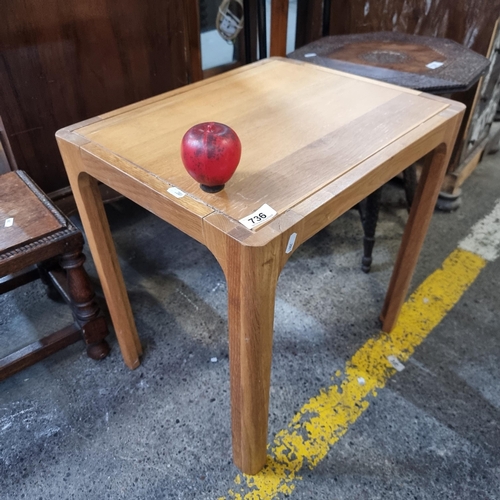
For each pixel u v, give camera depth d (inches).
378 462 38.5
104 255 38.3
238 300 25.0
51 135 55.6
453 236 64.7
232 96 38.2
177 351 48.4
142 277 58.2
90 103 56.9
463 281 57.2
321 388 44.5
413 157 32.2
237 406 32.1
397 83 44.1
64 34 50.8
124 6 53.6
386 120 33.8
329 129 32.5
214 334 50.4
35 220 38.1
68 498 36.3
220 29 75.9
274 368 46.3
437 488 36.7
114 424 41.4
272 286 24.6
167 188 26.2
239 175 27.3
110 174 29.5
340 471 37.9
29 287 56.3
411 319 52.0
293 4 91.5
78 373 45.9
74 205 61.7
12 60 48.7
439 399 43.5
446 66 48.3
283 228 22.9
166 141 31.4
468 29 58.4
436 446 39.7
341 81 41.0
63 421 41.7
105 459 38.8
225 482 37.2
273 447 39.6
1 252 34.8
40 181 57.7
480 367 46.7
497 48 60.2
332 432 40.7
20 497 36.3
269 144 30.5
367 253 56.6
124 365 46.8
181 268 59.6
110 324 51.5
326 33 68.1
